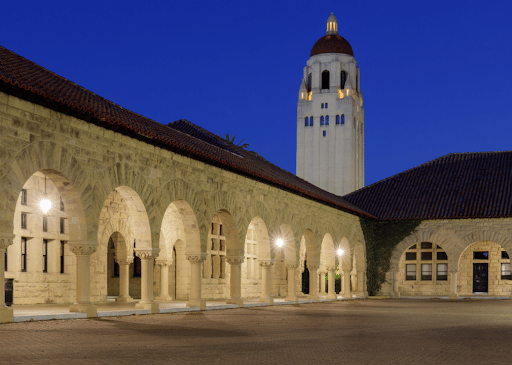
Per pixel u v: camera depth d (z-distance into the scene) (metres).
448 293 45.78
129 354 11.02
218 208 25.86
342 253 40.03
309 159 118.25
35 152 16.59
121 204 28.17
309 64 121.94
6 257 22.94
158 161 22.17
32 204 24.22
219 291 34.16
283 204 31.89
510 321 20.58
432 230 43.94
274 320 19.67
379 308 28.52
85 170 18.53
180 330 15.59
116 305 24.66
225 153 28.84
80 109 17.72
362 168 125.75
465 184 45.84
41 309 20.47
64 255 25.95
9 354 10.77
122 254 28.11
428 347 12.90
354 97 119.44
